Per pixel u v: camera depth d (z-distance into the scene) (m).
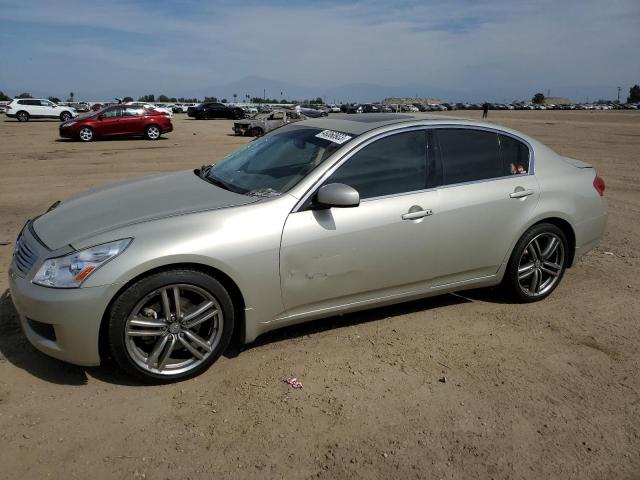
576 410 3.18
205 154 16.14
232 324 3.42
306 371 3.51
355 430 2.94
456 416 3.09
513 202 4.28
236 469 2.63
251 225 3.37
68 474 2.56
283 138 4.40
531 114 66.50
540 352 3.84
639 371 3.63
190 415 3.03
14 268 3.34
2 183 10.21
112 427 2.90
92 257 3.06
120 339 3.11
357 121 4.23
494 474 2.65
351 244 3.64
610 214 8.09
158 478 2.55
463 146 4.20
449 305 4.59
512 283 4.49
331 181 3.66
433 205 3.94
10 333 3.83
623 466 2.74
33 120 38.22
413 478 2.61
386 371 3.54
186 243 3.16
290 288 3.52
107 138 22.56
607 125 35.88
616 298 4.82
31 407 3.04
